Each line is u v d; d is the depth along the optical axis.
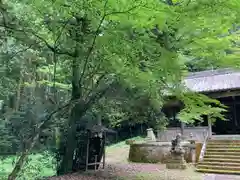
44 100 12.69
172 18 4.77
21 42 8.28
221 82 17.23
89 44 6.06
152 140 18.33
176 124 18.86
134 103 11.37
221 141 14.98
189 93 7.82
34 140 7.21
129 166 13.66
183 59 6.77
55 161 12.44
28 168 10.11
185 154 14.67
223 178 10.50
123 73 6.54
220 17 5.07
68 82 13.14
